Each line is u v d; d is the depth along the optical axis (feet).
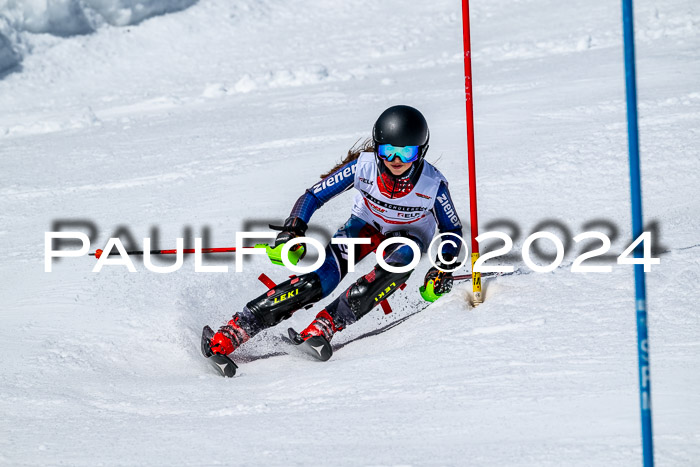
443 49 235.81
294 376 48.52
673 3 235.61
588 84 144.25
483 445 32.14
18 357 57.31
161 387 50.11
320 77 215.10
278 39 282.56
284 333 63.00
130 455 36.14
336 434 35.86
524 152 102.63
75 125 190.70
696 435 30.53
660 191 80.59
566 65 173.58
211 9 303.48
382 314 64.28
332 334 55.62
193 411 44.19
